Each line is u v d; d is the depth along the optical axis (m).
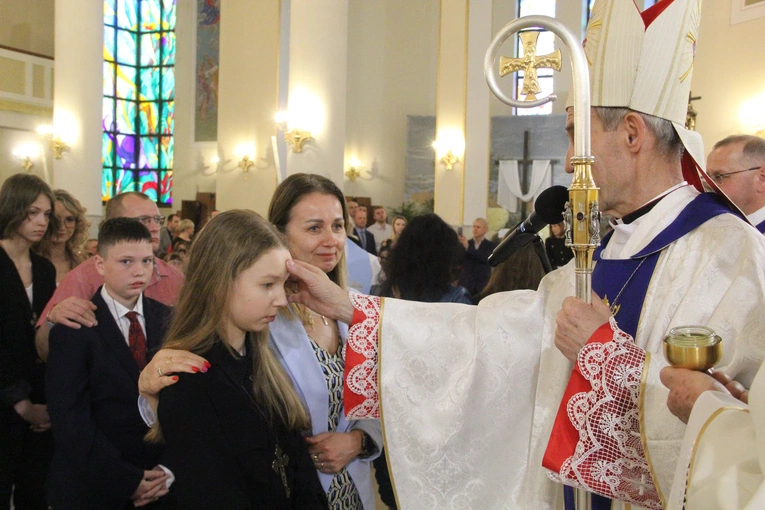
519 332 1.62
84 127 11.35
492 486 1.58
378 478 2.62
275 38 13.57
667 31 1.45
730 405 0.97
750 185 2.53
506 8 15.02
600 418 1.28
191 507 1.35
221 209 14.16
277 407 1.58
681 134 1.46
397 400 1.63
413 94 17.06
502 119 15.28
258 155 13.78
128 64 17.36
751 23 8.89
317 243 1.86
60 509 2.05
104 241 2.30
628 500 1.28
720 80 9.28
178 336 1.58
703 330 1.08
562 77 14.69
